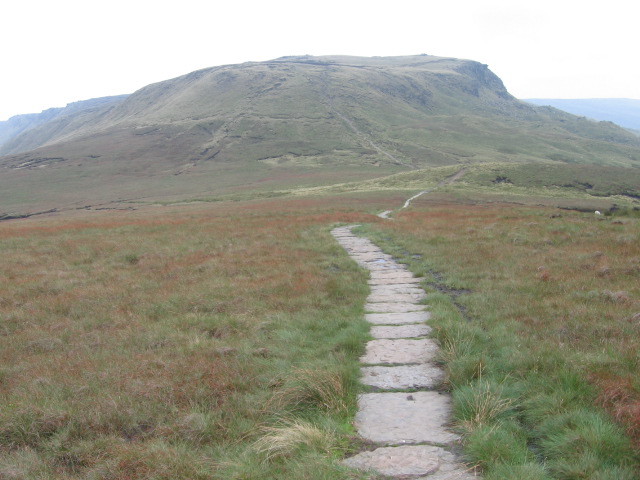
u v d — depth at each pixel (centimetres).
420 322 943
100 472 476
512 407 546
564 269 1296
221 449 507
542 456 463
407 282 1352
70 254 2039
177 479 455
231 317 1045
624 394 526
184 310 1152
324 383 618
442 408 570
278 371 700
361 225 2906
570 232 1919
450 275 1363
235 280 1415
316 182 14738
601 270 1231
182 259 1798
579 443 450
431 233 2198
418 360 731
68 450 533
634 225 1998
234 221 3195
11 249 2211
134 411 602
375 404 588
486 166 13062
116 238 2466
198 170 19625
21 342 978
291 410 587
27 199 15025
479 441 462
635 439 448
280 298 1178
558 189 11000
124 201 13250
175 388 664
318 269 1512
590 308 921
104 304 1241
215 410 598
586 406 522
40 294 1385
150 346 898
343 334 844
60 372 779
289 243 2092
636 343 709
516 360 675
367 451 480
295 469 443
